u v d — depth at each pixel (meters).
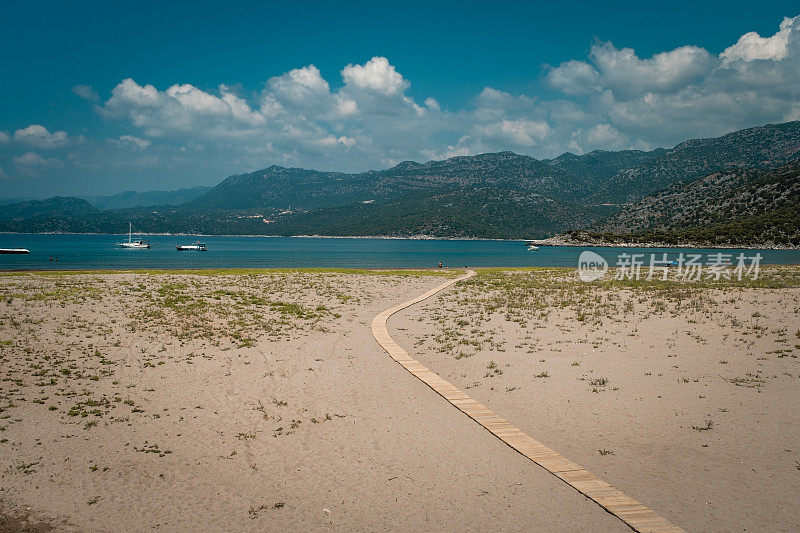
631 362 16.53
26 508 8.12
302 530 7.70
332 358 17.36
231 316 23.28
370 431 11.39
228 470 9.55
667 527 7.66
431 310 27.27
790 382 14.07
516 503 8.45
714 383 14.23
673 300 27.39
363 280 41.66
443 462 9.95
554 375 15.35
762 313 22.88
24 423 11.18
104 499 8.47
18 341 17.00
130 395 13.22
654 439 10.84
